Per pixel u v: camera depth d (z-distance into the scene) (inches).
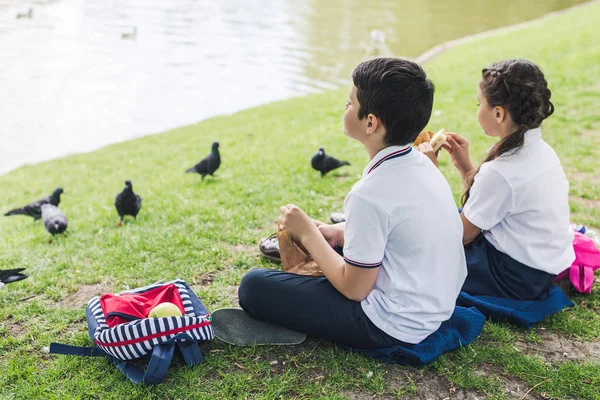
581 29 668.1
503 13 1191.6
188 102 661.3
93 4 1245.1
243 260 164.1
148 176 338.6
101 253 181.5
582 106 363.9
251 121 485.1
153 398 106.7
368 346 113.8
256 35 1009.5
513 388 110.0
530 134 124.4
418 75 100.0
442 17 1143.6
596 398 107.2
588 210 201.3
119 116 612.4
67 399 106.0
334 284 109.8
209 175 284.8
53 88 705.6
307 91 699.4
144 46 922.1
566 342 124.7
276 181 252.7
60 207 290.0
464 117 368.8
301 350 119.2
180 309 120.7
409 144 106.2
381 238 102.6
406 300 107.7
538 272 129.0
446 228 106.1
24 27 1015.6
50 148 518.9
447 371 113.2
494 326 127.3
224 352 118.3
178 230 195.2
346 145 332.5
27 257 189.0
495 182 124.9
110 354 113.0
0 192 353.7
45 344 125.6
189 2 1317.7
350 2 1326.3
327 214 206.8
